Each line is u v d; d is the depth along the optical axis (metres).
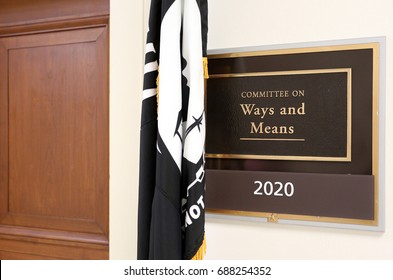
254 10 0.95
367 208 0.85
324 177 0.88
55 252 1.21
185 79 0.86
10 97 1.27
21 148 1.25
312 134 0.90
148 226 0.88
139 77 1.04
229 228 0.97
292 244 0.92
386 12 0.85
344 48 0.87
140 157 0.89
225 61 0.97
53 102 1.21
